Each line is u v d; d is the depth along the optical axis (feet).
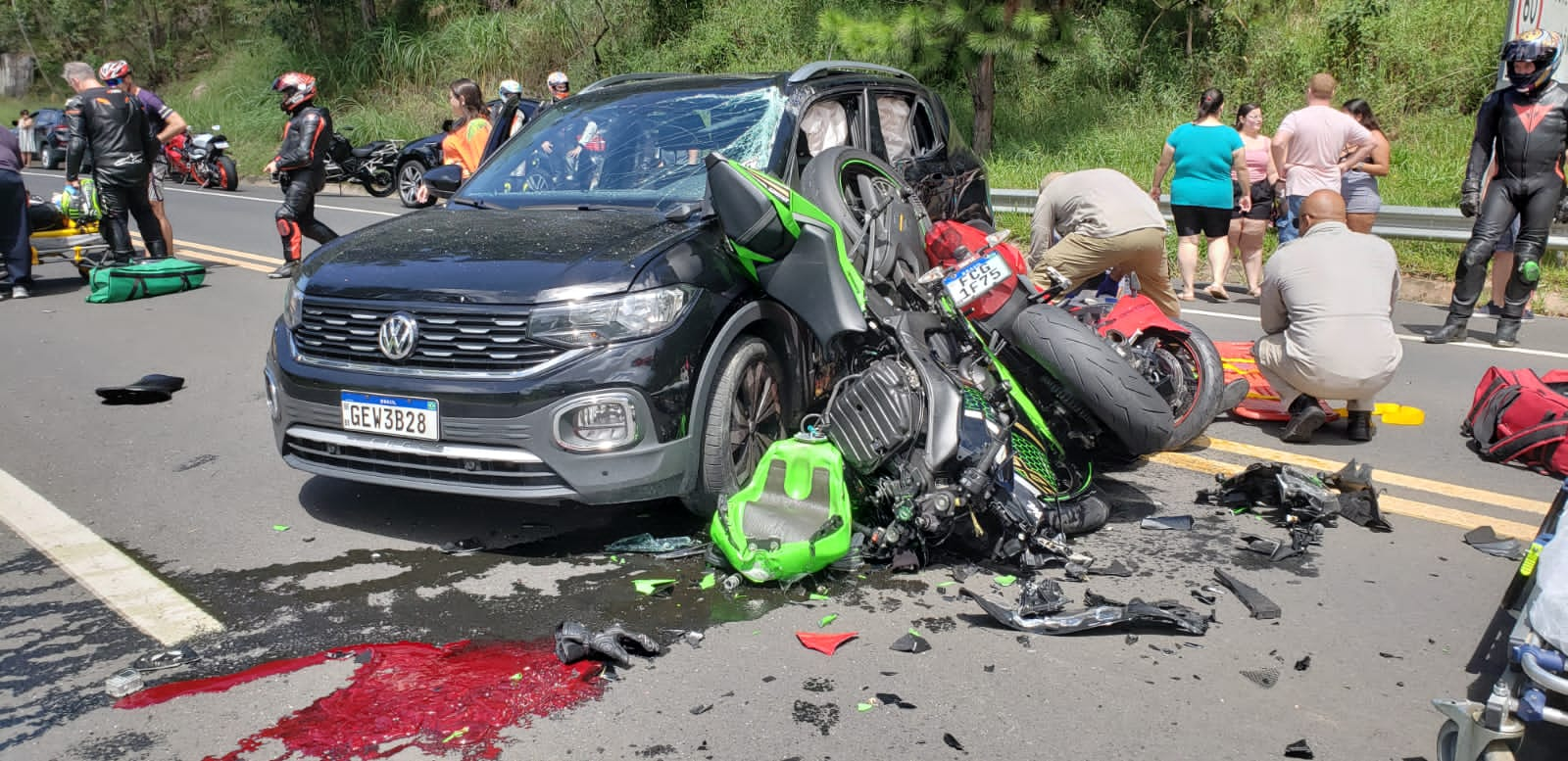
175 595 12.84
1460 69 47.91
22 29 146.61
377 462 13.73
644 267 13.39
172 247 42.06
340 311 13.80
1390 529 15.02
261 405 21.44
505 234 14.70
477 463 13.20
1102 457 18.08
